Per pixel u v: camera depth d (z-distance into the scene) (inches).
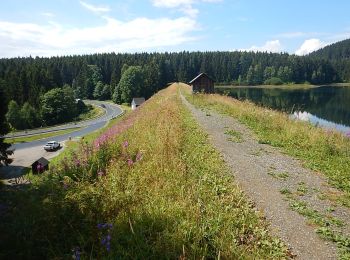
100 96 6304.1
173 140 506.9
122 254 220.4
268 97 3472.0
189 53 7790.4
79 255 215.6
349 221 304.0
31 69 4886.8
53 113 4170.8
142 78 5152.6
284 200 344.5
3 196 283.4
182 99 1583.4
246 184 383.9
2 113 1176.2
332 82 7293.3
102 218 254.4
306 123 764.6
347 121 1717.5
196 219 265.1
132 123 749.9
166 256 219.8
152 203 281.0
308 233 279.1
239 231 272.8
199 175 390.0
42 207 253.4
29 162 1983.3
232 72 7440.9
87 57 7490.2
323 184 399.2
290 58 7608.3
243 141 606.9
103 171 369.7
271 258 240.2
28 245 221.3
